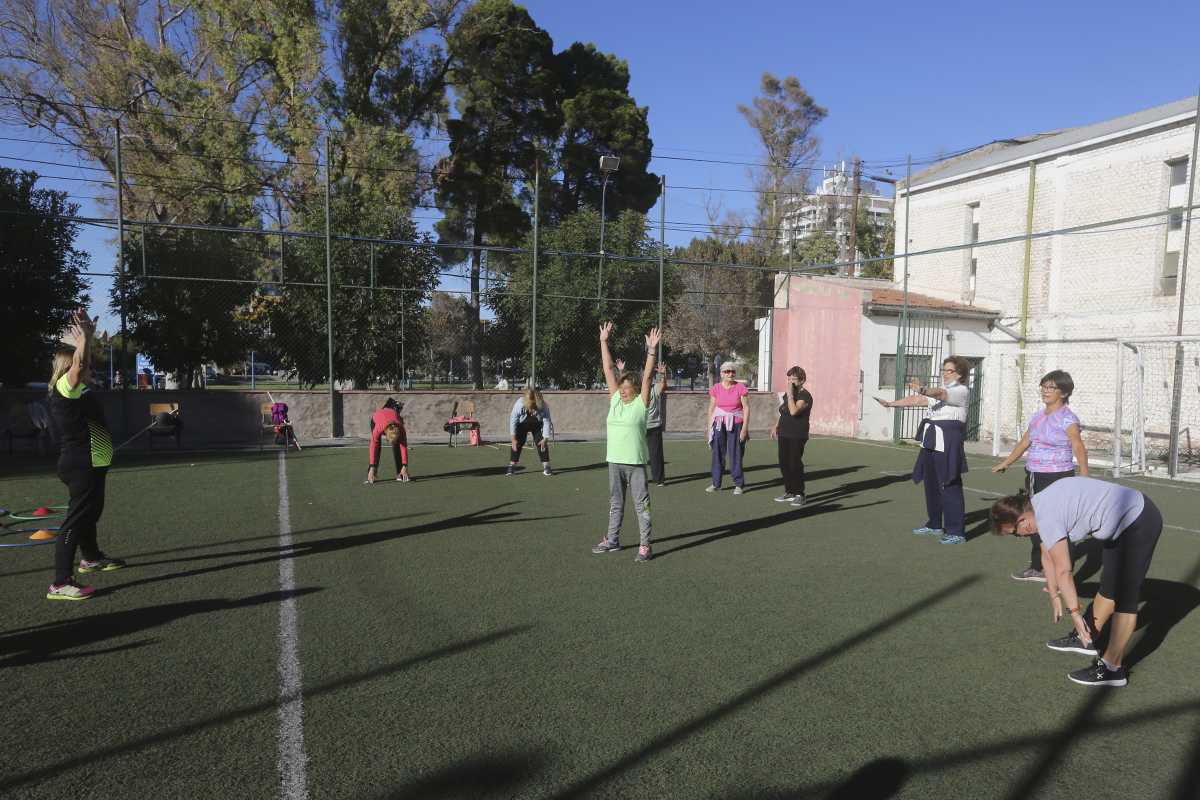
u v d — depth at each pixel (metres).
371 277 15.94
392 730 3.24
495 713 3.42
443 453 13.62
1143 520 3.83
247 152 24.89
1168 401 15.47
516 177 34.62
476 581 5.50
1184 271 13.77
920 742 3.23
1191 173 13.43
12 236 17.14
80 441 5.03
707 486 10.35
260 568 5.75
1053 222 17.83
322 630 4.43
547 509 8.32
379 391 16.17
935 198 21.12
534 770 2.95
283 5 25.09
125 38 24.94
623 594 5.25
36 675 3.75
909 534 7.40
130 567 5.74
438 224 34.47
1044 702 3.65
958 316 18.61
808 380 19.59
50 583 5.31
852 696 3.67
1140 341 12.76
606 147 35.28
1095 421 16.94
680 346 37.53
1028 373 18.42
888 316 18.19
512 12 32.38
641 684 3.76
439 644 4.24
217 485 9.66
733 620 4.74
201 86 24.42
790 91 45.84
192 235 19.12
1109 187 16.64
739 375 39.91
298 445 13.90
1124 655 4.32
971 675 3.96
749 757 3.08
